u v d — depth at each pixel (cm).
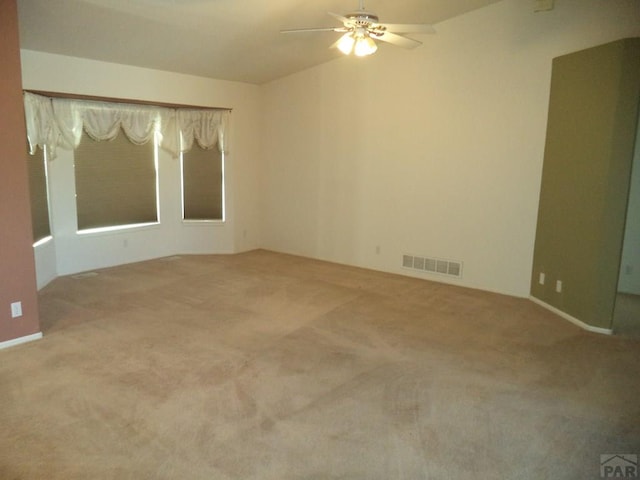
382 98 599
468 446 246
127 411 275
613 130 385
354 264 661
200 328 410
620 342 389
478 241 541
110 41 482
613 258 399
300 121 690
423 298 507
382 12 500
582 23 443
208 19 456
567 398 297
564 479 221
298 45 559
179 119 670
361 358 353
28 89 487
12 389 298
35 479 215
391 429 261
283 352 362
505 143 507
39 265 517
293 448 242
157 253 688
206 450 239
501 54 498
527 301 500
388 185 610
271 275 599
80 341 377
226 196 714
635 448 246
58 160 560
